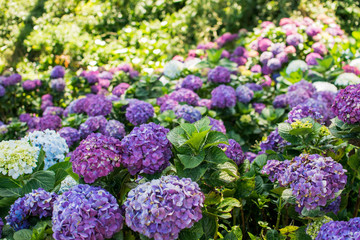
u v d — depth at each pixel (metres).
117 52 6.88
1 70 7.68
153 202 1.54
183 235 1.67
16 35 8.58
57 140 2.47
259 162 2.42
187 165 1.79
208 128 1.91
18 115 5.76
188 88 4.26
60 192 2.13
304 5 7.68
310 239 1.88
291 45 5.42
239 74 4.99
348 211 2.70
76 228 1.52
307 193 1.74
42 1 9.53
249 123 3.87
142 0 8.59
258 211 2.38
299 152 2.37
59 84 5.46
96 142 1.85
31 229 1.83
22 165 1.87
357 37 5.27
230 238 1.90
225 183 1.95
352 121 2.01
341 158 2.46
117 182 1.99
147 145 1.87
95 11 8.69
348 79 4.01
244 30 6.94
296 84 3.75
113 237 1.66
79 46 7.34
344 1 7.91
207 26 8.20
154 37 7.60
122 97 4.18
